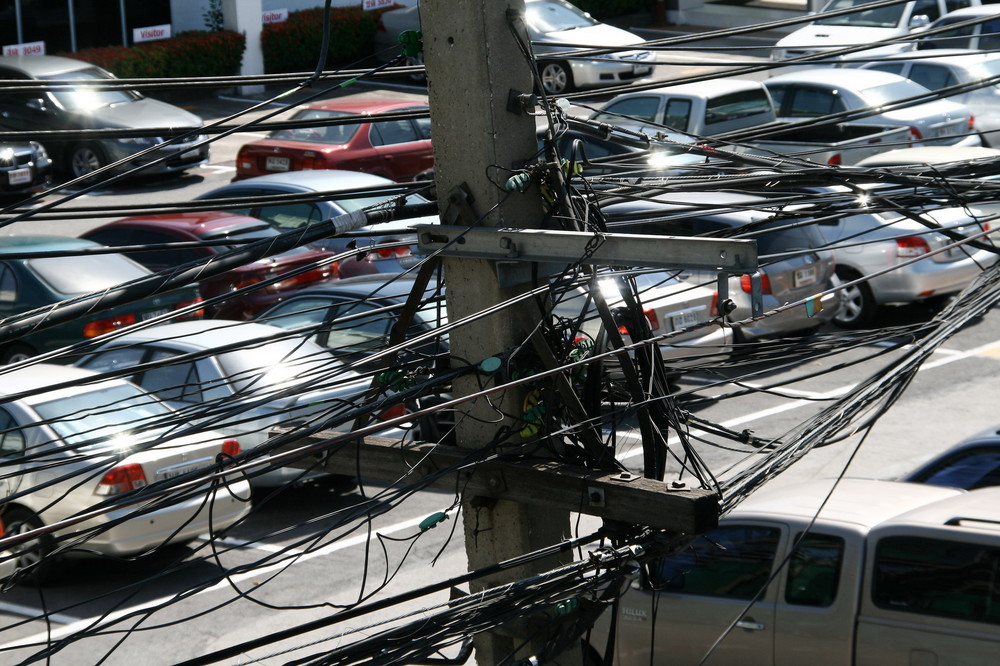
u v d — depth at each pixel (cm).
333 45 4800
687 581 1166
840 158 2986
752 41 5306
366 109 3319
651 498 700
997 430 1384
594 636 1231
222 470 675
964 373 2228
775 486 1694
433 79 776
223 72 4594
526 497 752
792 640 1094
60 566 1501
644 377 813
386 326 1845
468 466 745
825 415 895
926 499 1153
